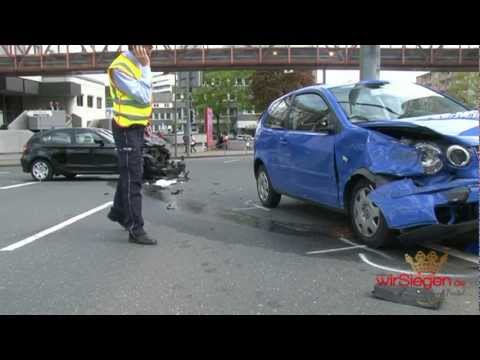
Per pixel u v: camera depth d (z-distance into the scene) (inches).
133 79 235.9
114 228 282.4
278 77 2288.4
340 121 242.4
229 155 1256.2
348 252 221.0
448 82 2410.2
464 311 152.8
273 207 340.8
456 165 190.9
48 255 224.8
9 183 566.3
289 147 289.6
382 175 211.2
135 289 176.7
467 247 219.5
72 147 597.0
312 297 166.6
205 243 243.1
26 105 2333.9
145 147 539.5
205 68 1866.4
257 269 198.4
